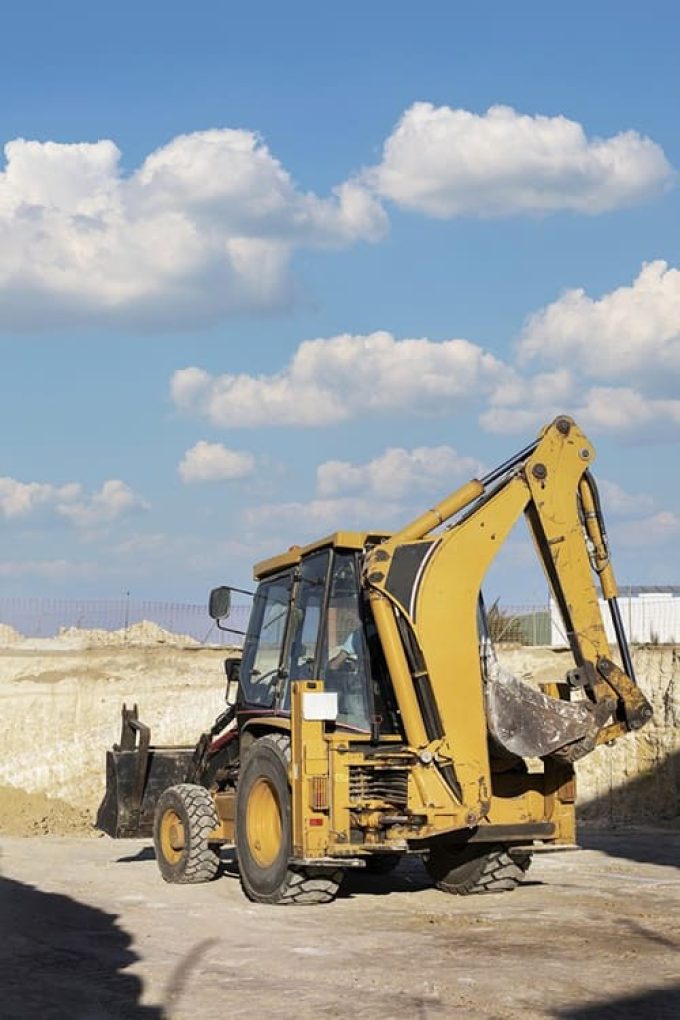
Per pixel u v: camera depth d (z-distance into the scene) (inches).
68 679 1462.8
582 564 510.9
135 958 388.2
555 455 514.9
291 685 507.8
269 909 490.0
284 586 561.3
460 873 526.9
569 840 515.5
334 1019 306.2
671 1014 308.7
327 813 489.4
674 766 949.8
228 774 585.3
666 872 601.6
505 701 496.7
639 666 1040.8
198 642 1662.2
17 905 504.4
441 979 349.1
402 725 501.4
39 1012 319.6
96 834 1018.7
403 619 495.5
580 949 390.6
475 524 506.0
